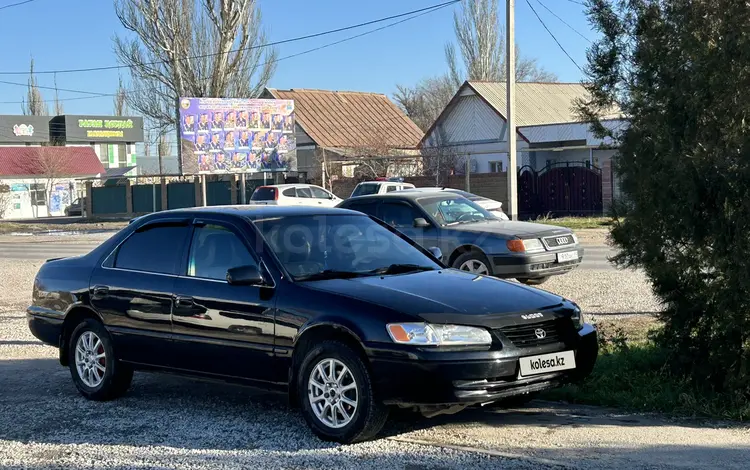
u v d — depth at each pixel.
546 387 5.77
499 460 5.18
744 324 6.06
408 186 29.25
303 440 5.79
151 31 44.31
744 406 6.07
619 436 5.63
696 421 6.02
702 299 6.37
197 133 40.62
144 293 6.84
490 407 6.55
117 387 7.14
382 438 5.76
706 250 6.14
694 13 6.03
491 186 33.31
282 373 6.00
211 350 6.40
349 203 13.63
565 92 43.81
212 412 6.71
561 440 5.59
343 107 50.53
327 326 5.71
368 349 5.45
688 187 5.95
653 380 6.73
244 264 6.37
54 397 7.42
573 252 12.52
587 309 10.63
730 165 5.75
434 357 5.31
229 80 45.06
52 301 7.55
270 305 6.04
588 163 30.97
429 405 5.37
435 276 6.39
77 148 64.88
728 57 5.80
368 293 5.77
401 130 50.41
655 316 6.95
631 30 6.69
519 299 5.93
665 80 6.21
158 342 6.75
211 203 43.34
